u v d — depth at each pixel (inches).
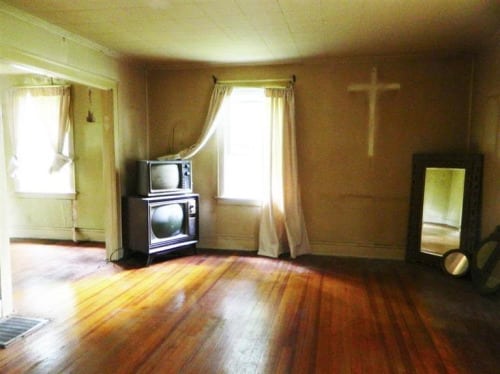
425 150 159.6
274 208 171.8
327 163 169.8
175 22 118.5
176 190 163.9
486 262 128.0
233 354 88.5
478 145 144.5
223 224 183.5
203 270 150.7
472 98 151.9
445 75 155.3
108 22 118.8
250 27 123.0
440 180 151.3
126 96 167.2
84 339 95.4
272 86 170.9
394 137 162.2
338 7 105.1
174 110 182.9
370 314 110.3
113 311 112.0
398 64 159.3
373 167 165.5
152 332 99.1
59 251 178.9
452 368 82.9
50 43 123.6
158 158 176.6
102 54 150.2
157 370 82.1
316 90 167.9
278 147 170.1
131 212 161.8
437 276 143.4
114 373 81.0
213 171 182.1
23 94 196.2
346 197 169.3
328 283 136.2
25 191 203.2
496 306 115.7
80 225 199.6
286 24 119.7
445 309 113.7
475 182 140.8
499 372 81.4
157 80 183.2
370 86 162.2
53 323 104.0
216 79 176.9
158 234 158.9
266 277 142.6
